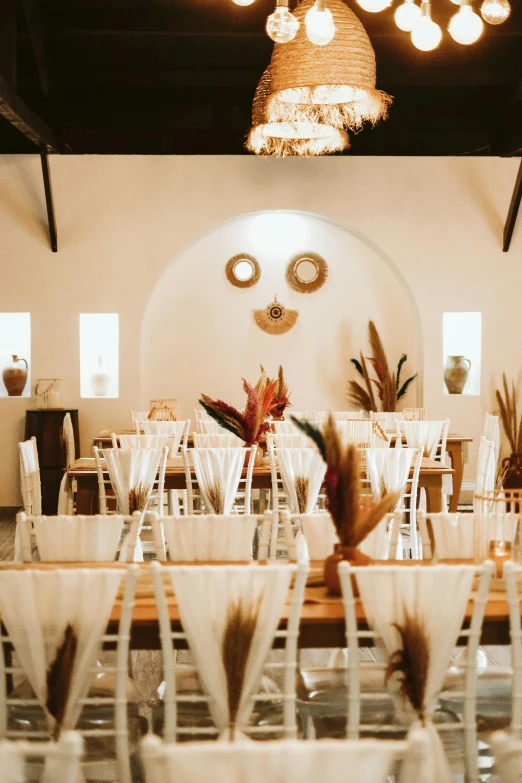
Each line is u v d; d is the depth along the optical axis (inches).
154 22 312.3
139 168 364.5
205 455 206.2
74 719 88.0
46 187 347.6
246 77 370.6
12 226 361.1
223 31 312.5
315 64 202.2
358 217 369.4
